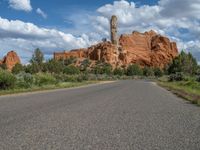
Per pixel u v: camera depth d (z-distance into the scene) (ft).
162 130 30.60
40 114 41.60
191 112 46.44
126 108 50.62
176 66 418.92
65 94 88.02
